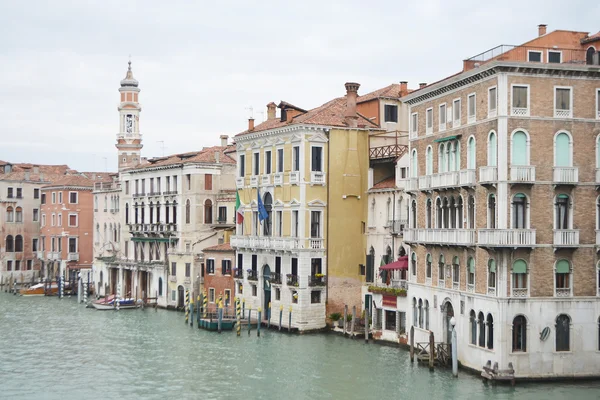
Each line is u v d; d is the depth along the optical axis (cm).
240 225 6072
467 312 3838
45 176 10262
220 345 4831
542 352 3547
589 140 3628
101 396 3644
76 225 9144
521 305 3525
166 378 3969
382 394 3516
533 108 3566
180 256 6850
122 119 10088
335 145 5322
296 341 4906
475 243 3731
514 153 3547
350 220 5334
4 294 8456
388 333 4738
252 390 3681
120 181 8094
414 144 4491
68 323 5950
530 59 3766
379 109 5494
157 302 7094
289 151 5403
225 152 7294
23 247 9856
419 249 4403
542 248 3550
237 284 6006
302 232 5238
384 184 5228
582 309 3594
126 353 4650
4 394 3700
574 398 3303
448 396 3400
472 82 3803
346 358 4316
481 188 3706
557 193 3588
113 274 8050
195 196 6825
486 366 3606
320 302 5281
